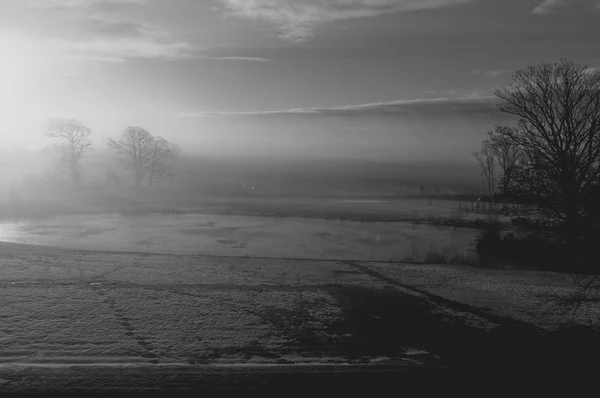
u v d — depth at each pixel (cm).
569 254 1805
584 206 1756
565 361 1627
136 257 2975
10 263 2575
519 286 2648
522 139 2102
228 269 2789
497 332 1909
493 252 3825
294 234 4709
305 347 1686
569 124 2003
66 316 1803
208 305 2059
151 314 1897
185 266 2792
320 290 2417
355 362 1572
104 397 1185
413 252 3947
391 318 2034
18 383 1222
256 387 1305
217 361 1514
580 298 1867
